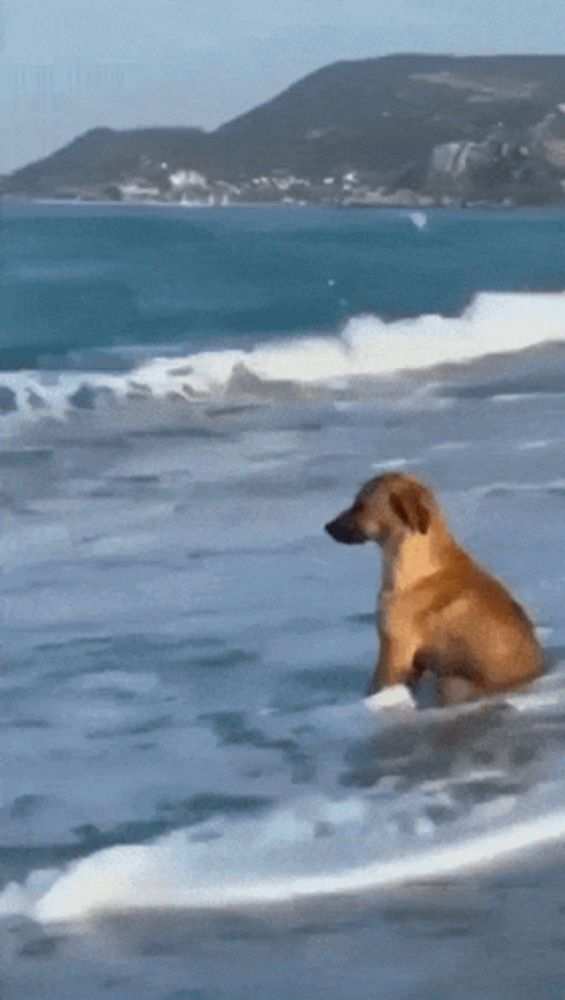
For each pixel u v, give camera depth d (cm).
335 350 1903
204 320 3170
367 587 848
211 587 846
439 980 385
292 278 4031
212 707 641
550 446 1309
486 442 1342
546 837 478
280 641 742
